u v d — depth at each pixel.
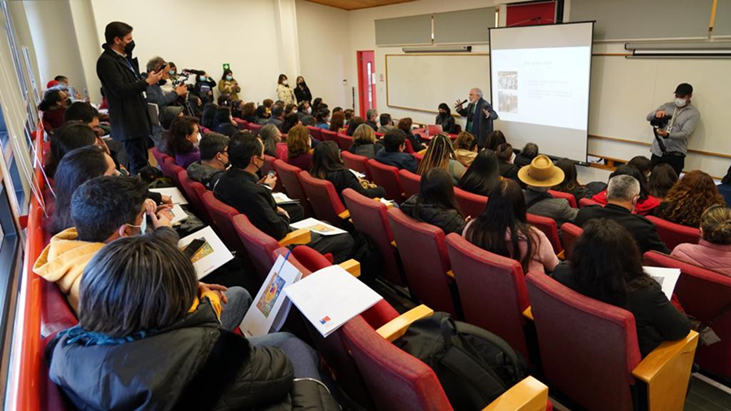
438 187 2.32
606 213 2.35
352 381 1.60
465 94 8.67
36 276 1.37
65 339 0.98
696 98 5.29
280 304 1.57
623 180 2.34
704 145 5.33
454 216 2.32
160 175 3.26
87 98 7.57
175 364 0.91
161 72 3.32
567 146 6.86
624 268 1.51
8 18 4.62
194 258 1.91
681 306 2.00
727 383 2.07
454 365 1.33
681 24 5.25
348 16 11.33
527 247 1.98
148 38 8.62
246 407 1.00
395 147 4.08
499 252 2.03
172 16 8.78
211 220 2.79
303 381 1.20
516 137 7.67
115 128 3.28
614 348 1.46
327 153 3.34
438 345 1.41
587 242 1.54
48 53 7.99
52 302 1.26
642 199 2.97
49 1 7.80
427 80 9.48
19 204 2.32
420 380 1.02
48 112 4.11
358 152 4.73
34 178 2.43
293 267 1.62
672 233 2.46
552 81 6.78
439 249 2.19
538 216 2.56
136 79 3.29
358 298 1.44
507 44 7.32
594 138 6.60
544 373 1.92
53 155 2.50
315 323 1.33
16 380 0.85
